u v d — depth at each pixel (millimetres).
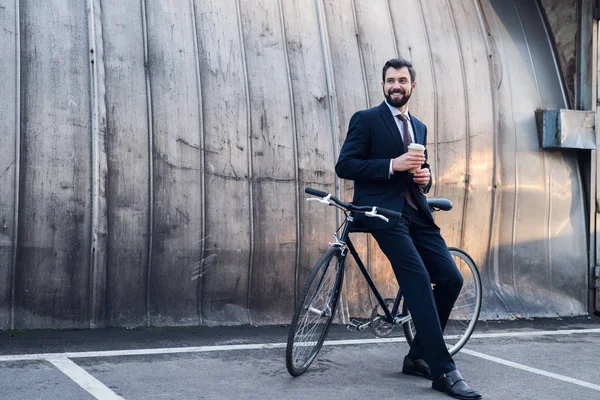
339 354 4793
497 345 5375
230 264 5500
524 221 6855
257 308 5633
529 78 7031
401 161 3914
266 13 5914
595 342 5664
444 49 6641
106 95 5125
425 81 6441
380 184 4082
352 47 6227
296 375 4133
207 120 5457
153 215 5219
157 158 5246
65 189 4945
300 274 5762
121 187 5117
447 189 6418
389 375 4305
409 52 6465
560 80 7215
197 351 4648
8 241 4781
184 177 5332
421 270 3969
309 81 5930
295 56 5938
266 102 5703
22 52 4926
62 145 4945
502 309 6582
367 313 5992
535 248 6883
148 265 5219
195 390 3766
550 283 6926
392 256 4008
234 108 5570
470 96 6637
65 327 4984
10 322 4820
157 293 5277
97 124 5055
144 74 5297
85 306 5043
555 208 6984
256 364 4395
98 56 5152
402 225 4043
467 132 6562
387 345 5141
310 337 4180
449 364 3922
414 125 4242
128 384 3801
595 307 7062
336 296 4176
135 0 5426
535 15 7246
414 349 4297
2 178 4762
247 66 5703
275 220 5648
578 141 6910
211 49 5594
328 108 5965
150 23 5418
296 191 5738
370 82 6219
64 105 4977
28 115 4863
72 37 5105
